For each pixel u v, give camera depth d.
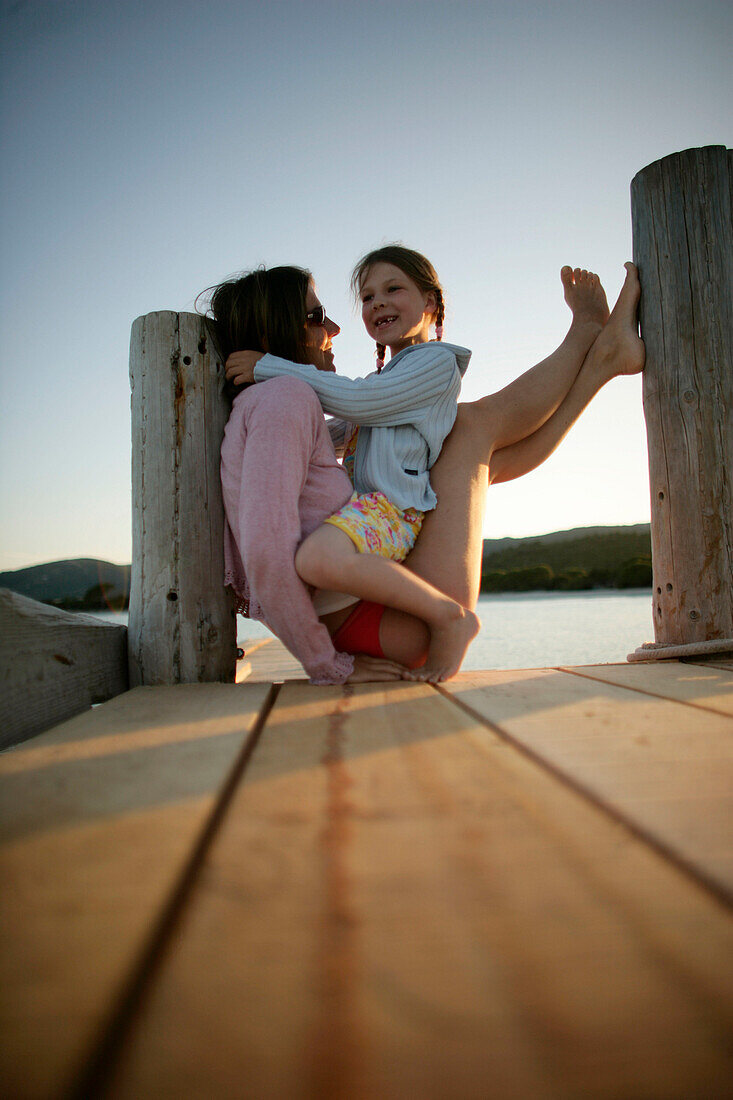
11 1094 0.41
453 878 0.69
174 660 2.21
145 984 0.52
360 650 2.10
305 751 1.18
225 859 0.75
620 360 2.80
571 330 2.91
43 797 0.96
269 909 0.63
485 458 2.41
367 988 0.51
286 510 1.93
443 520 2.26
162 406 2.25
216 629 2.29
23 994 0.51
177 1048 0.45
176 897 0.66
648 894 0.65
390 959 0.55
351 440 2.50
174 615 2.22
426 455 2.31
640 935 0.58
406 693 1.75
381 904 0.64
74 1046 0.45
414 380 2.21
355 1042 0.45
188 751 1.21
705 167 2.76
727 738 1.20
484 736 1.27
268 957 0.55
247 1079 0.42
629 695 1.66
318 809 0.90
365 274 2.70
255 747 1.21
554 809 0.89
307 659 1.97
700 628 2.59
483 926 0.59
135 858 0.76
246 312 2.29
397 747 1.20
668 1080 0.41
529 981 0.51
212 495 2.29
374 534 2.01
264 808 0.90
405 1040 0.45
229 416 2.36
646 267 2.83
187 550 2.24
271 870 0.72
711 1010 0.48
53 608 1.95
